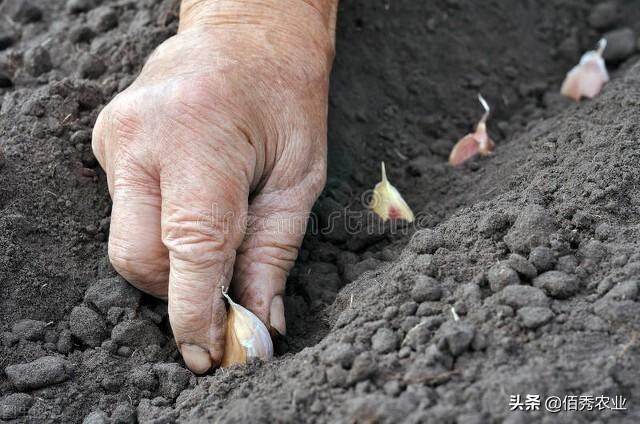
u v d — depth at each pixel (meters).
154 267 0.38
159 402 0.37
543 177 0.42
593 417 0.32
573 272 0.37
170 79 0.38
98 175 0.44
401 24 0.54
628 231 0.38
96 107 0.45
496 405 0.33
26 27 0.51
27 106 0.44
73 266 0.41
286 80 0.40
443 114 0.53
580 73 0.52
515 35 0.57
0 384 0.38
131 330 0.39
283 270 0.39
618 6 0.60
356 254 0.44
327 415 0.34
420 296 0.37
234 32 0.41
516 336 0.35
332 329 0.38
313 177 0.40
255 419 0.34
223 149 0.37
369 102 0.51
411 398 0.33
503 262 0.37
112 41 0.48
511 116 0.54
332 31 0.44
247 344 0.37
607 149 0.42
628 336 0.34
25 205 0.42
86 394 0.38
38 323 0.39
